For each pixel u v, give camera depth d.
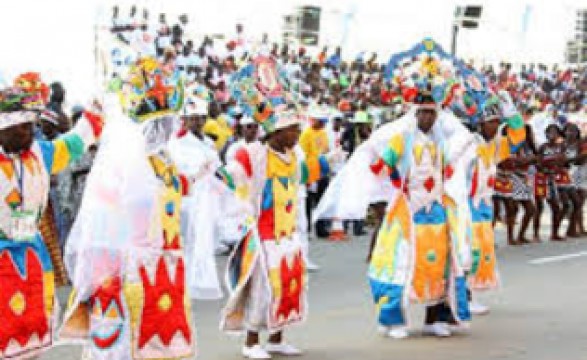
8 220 7.77
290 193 9.91
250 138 10.27
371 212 22.22
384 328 11.02
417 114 10.61
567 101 40.44
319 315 12.23
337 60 32.25
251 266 9.68
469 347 10.41
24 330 7.83
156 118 8.38
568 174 21.09
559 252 18.84
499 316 12.20
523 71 42.12
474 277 12.16
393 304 10.70
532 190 20.09
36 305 7.94
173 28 25.92
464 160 11.52
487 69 36.75
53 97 13.28
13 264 7.78
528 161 19.50
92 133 8.38
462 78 12.15
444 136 10.87
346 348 10.34
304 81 27.06
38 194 8.01
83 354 8.41
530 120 21.36
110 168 8.08
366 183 10.73
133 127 8.27
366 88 28.78
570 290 14.24
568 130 21.22
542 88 42.22
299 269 10.05
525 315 12.28
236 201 9.81
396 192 10.71
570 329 11.40
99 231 8.02
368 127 21.14
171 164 8.55
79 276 8.07
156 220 8.28
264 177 9.75
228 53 27.16
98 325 8.15
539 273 15.93
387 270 10.74
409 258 10.60
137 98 8.34
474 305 12.38
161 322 8.30
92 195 8.05
